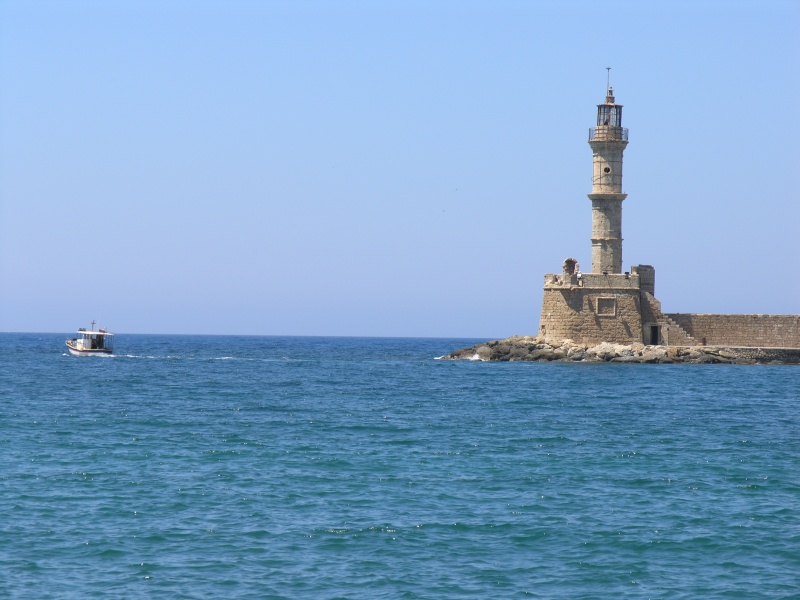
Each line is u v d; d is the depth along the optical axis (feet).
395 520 264.72
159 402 560.20
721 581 221.25
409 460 350.64
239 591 211.41
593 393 624.18
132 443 387.14
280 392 637.71
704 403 565.53
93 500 284.20
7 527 253.85
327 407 533.96
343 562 230.27
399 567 227.40
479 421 468.34
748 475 330.34
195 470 329.52
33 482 307.17
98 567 225.35
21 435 407.44
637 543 246.68
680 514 275.18
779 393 628.28
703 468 342.03
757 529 260.62
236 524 259.80
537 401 572.51
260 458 353.51
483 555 236.63
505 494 296.51
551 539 249.34
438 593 211.61
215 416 485.56
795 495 300.61
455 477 320.70
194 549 238.48
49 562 228.02
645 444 396.16
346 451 370.12
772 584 219.61
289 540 246.27
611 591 214.48
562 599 209.56
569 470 334.85
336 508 277.44
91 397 590.96
